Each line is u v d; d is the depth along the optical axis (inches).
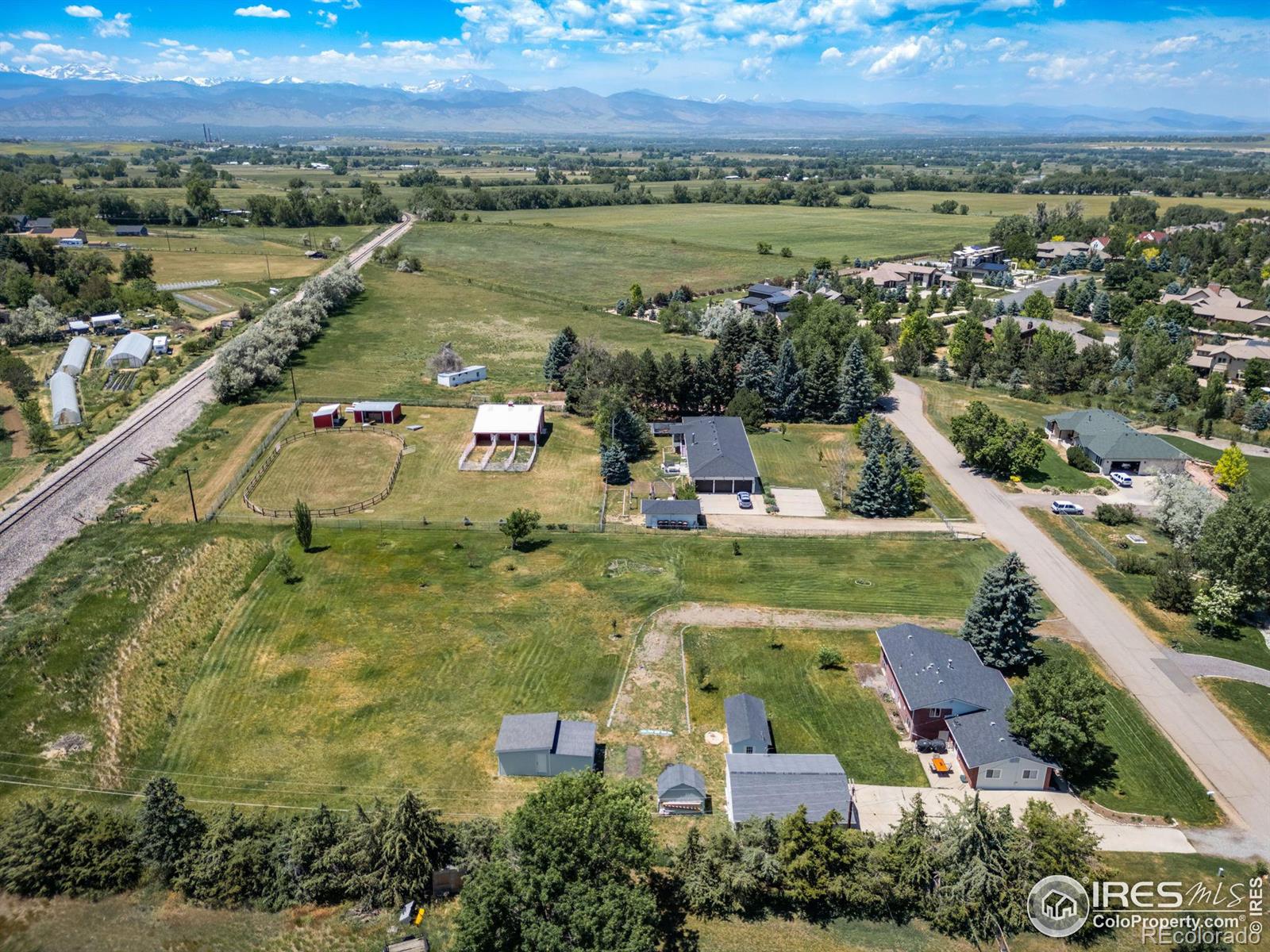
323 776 1964.8
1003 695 2095.2
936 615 2620.6
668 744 2084.2
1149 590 2746.1
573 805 1579.7
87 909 1653.5
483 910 1423.5
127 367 4913.9
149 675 2315.5
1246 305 6127.0
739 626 2573.8
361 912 1652.3
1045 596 2723.9
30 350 5241.1
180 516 3203.7
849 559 2982.3
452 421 4247.0
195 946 1574.8
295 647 2442.2
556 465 3764.8
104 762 2009.1
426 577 2822.3
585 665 2383.1
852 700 2245.3
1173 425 4197.8
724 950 1560.0
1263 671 2336.4
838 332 4785.9
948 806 1871.3
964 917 1576.0
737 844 1674.5
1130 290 6742.1
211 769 1987.0
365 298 6722.4
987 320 5944.9
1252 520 2541.8
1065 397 4633.4
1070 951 1537.9
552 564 2920.8
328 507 3312.0
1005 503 3417.8
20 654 2374.5
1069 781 1963.6
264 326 5162.4
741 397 4234.7
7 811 1845.5
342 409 4345.5
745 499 3378.4
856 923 1626.5
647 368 4239.7
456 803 1884.8
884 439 3654.0
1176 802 1898.4
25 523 3083.2
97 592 2672.2
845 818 1804.9
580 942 1425.9
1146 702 2215.8
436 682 2298.2
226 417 4252.0
